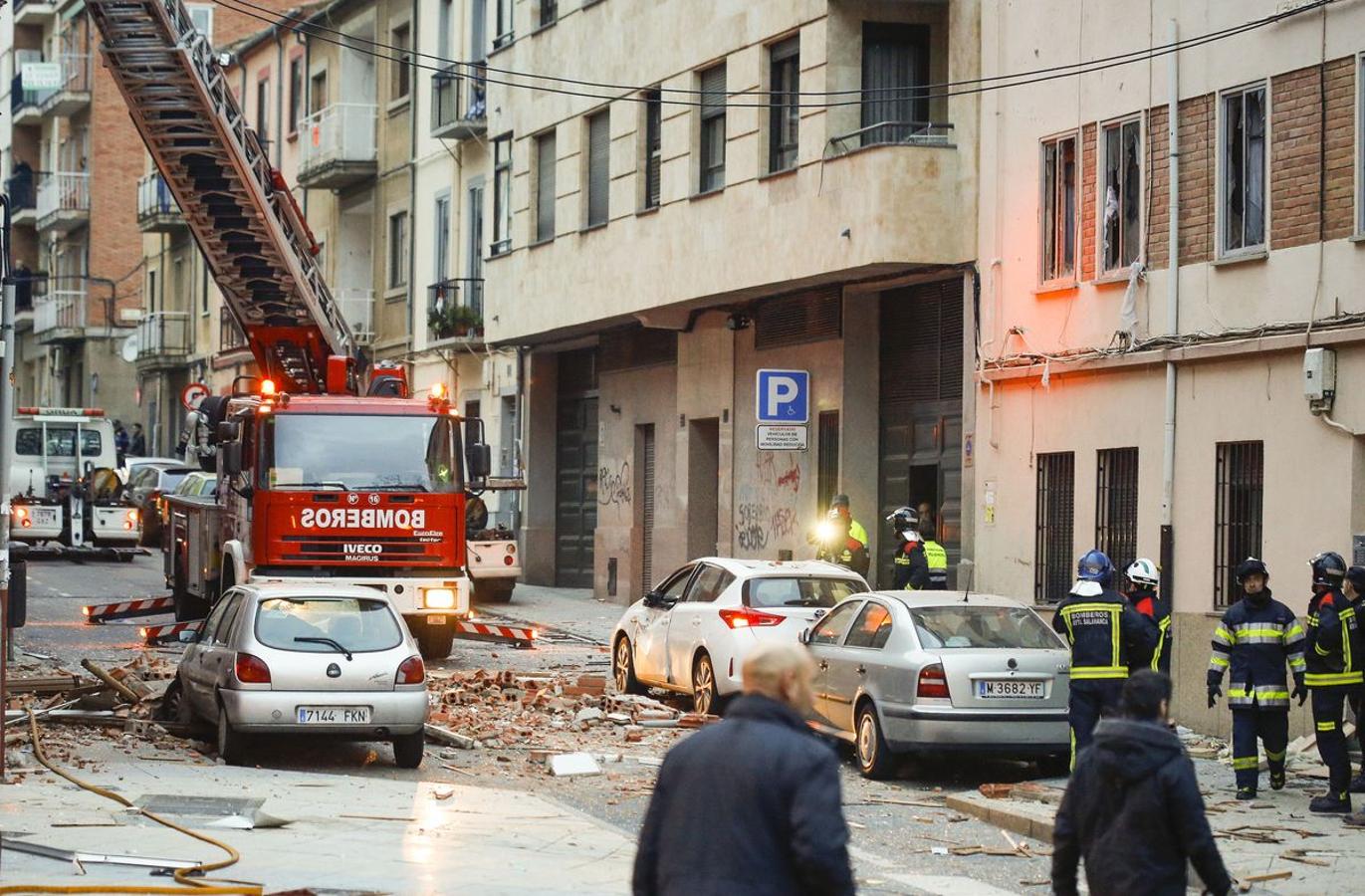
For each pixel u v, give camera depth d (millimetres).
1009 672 16984
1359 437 19422
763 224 29359
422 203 45906
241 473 26297
